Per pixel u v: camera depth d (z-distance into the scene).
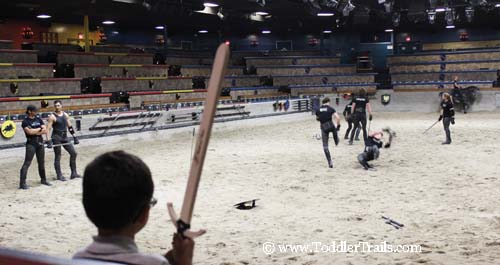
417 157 12.91
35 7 23.61
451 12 28.67
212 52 35.31
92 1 22.05
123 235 1.49
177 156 14.53
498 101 28.09
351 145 15.77
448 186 9.41
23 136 14.98
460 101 27.48
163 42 35.72
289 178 10.71
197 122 21.05
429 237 6.35
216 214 7.87
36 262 1.15
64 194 9.77
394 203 8.27
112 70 25.25
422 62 33.41
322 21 33.84
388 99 30.80
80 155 15.25
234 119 23.19
